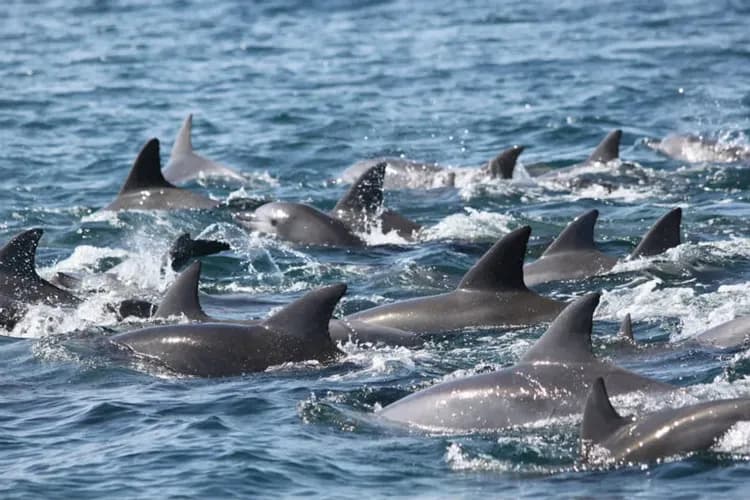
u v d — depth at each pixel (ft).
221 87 560.20
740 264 284.20
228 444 185.06
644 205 359.25
